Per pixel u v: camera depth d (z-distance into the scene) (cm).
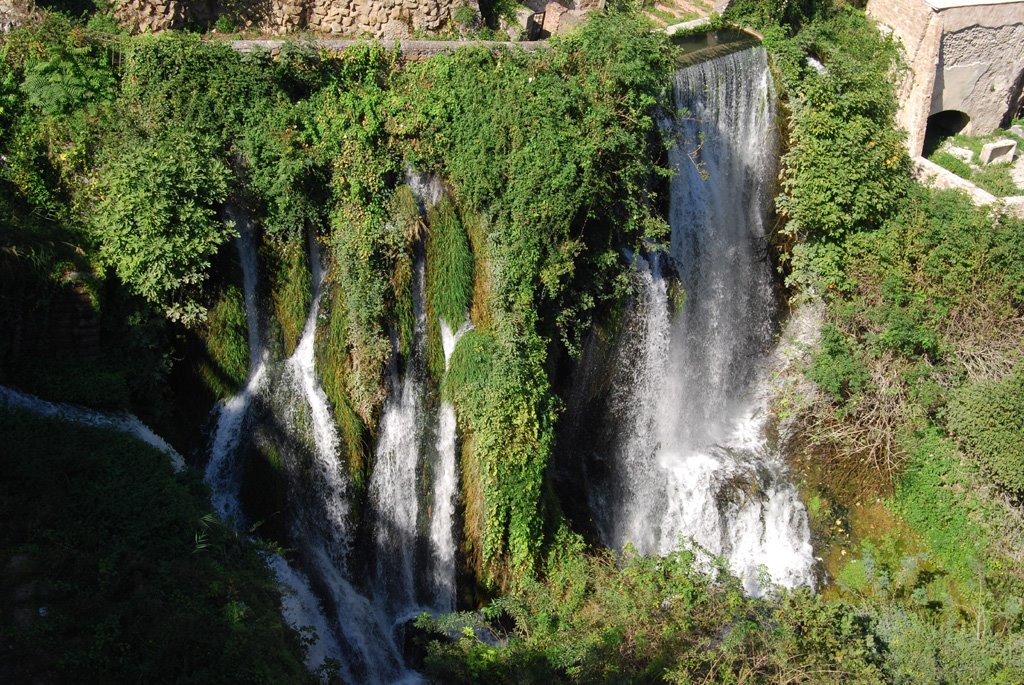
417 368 1703
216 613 1210
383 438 1672
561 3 2352
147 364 1488
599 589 1582
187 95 1560
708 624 1402
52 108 1508
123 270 1459
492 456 1658
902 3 2545
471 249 1723
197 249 1473
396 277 1652
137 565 1220
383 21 1903
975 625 1877
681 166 2067
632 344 2008
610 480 2022
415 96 1703
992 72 2736
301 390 1612
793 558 2053
